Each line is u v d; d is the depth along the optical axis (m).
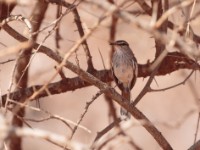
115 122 9.54
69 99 19.77
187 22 8.20
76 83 11.06
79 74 9.03
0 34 17.52
